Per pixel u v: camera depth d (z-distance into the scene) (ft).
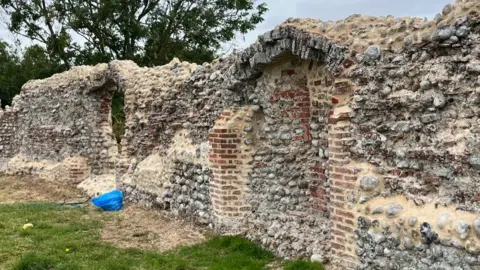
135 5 90.27
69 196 41.81
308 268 18.95
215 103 27.71
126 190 37.24
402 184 16.70
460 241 14.29
